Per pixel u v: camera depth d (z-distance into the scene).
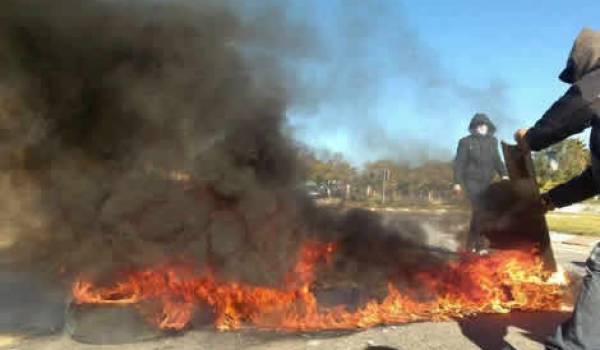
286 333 4.06
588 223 17.94
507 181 4.68
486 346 3.74
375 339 3.88
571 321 2.68
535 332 4.02
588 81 2.76
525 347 3.72
